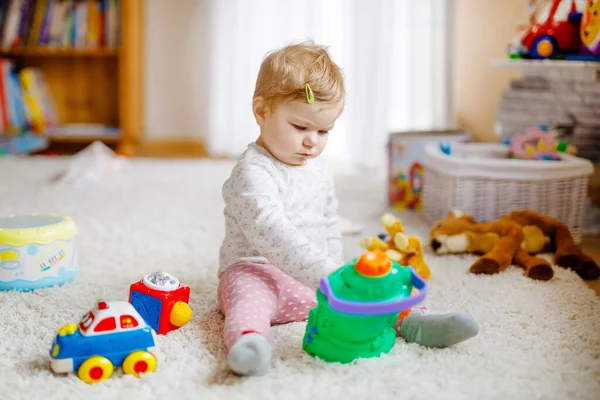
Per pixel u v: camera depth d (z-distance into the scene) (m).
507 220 1.54
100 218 1.91
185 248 1.63
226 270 1.16
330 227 1.29
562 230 1.53
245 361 0.89
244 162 1.12
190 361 0.97
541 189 1.69
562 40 1.74
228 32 2.96
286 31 2.91
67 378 0.91
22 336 1.06
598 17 1.62
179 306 1.08
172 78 3.29
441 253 1.57
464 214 1.63
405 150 2.09
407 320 1.06
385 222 1.40
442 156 1.77
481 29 2.61
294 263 1.04
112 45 3.05
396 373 0.93
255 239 1.08
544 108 2.00
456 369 0.95
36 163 2.78
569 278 1.38
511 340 1.07
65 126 3.22
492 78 2.51
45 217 1.38
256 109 1.13
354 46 2.82
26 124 3.08
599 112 1.92
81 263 1.48
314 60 1.10
